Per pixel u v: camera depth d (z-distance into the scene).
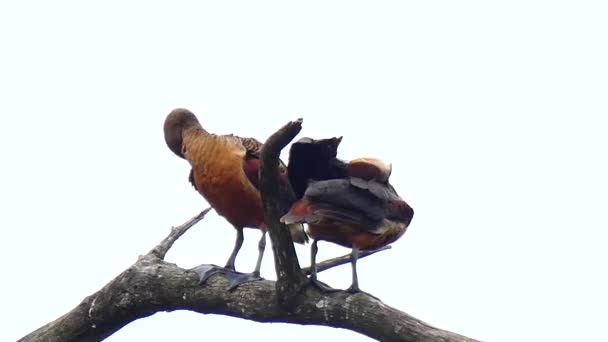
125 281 12.73
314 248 12.01
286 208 12.73
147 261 12.87
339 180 11.80
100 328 13.01
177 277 12.51
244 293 12.08
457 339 10.52
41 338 13.09
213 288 12.29
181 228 13.38
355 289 11.43
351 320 11.22
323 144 11.79
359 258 12.84
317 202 11.66
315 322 11.61
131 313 12.81
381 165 12.20
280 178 12.15
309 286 11.58
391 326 10.90
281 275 11.50
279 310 11.75
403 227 12.34
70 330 13.02
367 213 11.66
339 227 11.70
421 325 10.78
